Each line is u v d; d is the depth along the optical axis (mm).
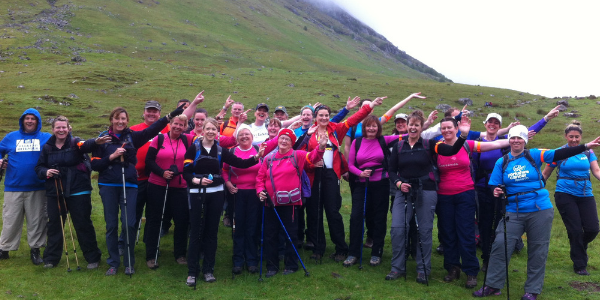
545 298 7984
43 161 8492
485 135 10133
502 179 8086
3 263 8828
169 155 8844
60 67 62406
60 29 100500
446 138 8664
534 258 7793
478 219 9742
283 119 11766
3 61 65938
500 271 7906
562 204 9445
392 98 55906
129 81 58031
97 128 32719
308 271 8891
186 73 67312
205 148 8289
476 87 67062
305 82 66062
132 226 8539
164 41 108625
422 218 8461
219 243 10750
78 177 8531
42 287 7820
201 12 157125
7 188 8898
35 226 8859
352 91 60281
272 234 8812
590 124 37250
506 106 49188
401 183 8383
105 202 8406
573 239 9352
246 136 9047
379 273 8938
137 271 8711
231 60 100812
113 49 93875
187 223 9227
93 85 53281
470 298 7871
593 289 8477
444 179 8547
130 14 128500
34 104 39938
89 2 127750
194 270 8156
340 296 7820
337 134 9594
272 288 8133
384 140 9391
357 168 9391
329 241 11141
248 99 50719
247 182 9016
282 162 8602
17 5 112188
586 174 9320
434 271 9195
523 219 7848
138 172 9703
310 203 9422
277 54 118875
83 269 8680
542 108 47344
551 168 9750
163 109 44094
